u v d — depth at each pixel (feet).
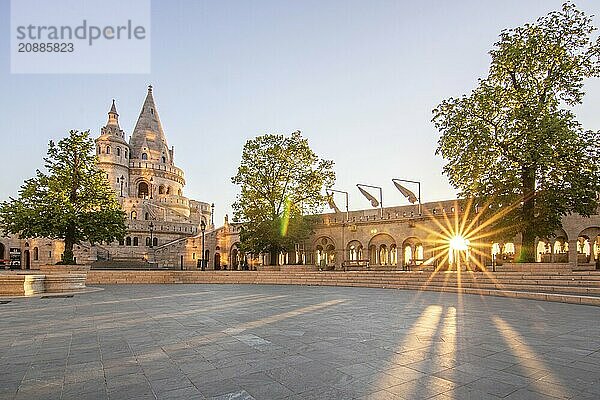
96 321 38.55
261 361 23.12
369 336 30.22
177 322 37.76
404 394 17.46
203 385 18.85
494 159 83.25
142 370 21.36
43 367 21.99
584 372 20.54
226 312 45.09
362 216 148.56
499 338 29.07
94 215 106.83
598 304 48.34
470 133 85.30
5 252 199.11
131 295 68.85
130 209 252.42
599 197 95.40
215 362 22.95
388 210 144.15
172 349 26.30
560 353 24.52
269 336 30.55
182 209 288.92
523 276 68.64
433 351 25.22
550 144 74.95
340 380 19.51
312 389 18.21
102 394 17.63
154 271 109.91
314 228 146.20
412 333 31.22
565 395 17.22
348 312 44.37
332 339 29.19
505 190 81.56
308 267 122.62
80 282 80.38
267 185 132.16
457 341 28.12
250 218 130.82
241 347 26.78
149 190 293.43
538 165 77.05
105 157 273.54
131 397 17.24
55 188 104.53
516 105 82.84
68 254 105.19
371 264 144.05
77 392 17.89
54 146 108.68
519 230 82.94
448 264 115.14
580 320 37.24
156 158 310.65
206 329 33.81
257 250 131.44
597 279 61.21
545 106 79.41
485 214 87.35
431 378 19.67
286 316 41.47
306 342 28.25
